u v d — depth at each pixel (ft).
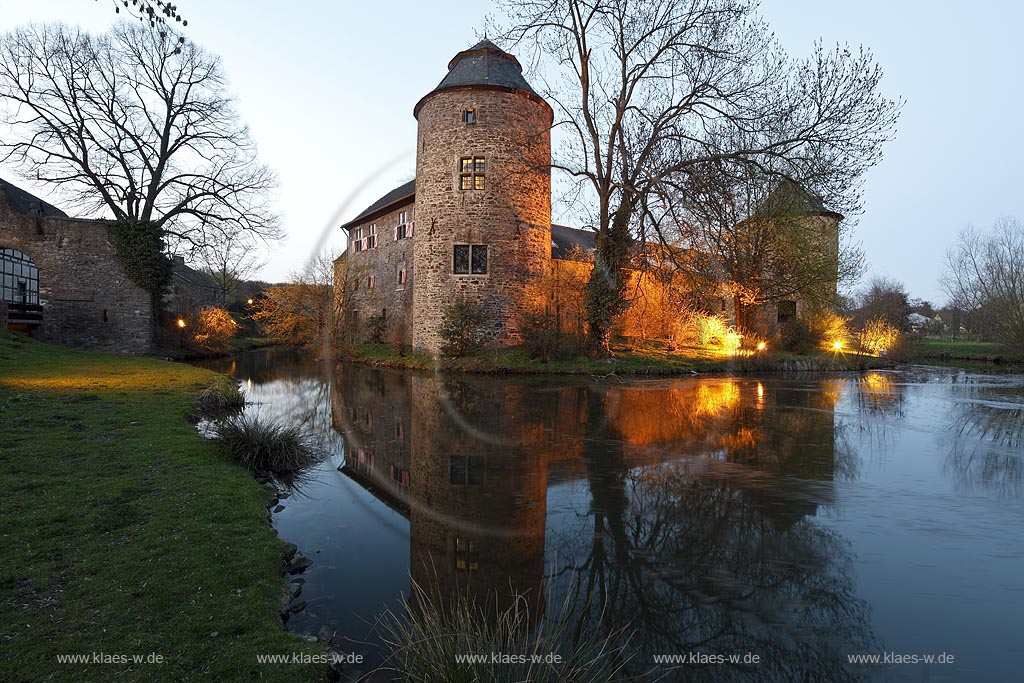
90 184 65.31
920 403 35.58
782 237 51.90
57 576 9.53
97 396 28.50
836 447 22.38
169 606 8.85
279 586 10.09
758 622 9.40
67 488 13.99
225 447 18.83
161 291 67.41
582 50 50.06
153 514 12.64
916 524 13.89
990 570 11.25
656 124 46.09
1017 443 23.30
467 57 59.00
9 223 59.31
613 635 9.00
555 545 12.65
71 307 60.90
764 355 62.08
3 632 7.77
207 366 59.98
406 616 9.39
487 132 56.65
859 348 77.71
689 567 11.60
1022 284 70.59
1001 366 75.46
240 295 151.33
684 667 8.20
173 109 69.56
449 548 12.46
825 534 13.16
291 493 16.40
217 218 71.87
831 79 42.78
